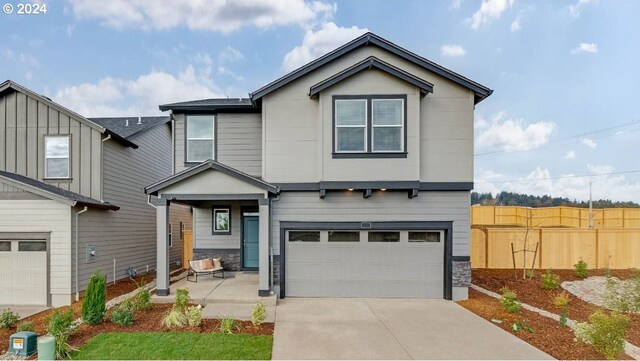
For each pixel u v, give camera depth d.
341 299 9.79
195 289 9.89
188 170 9.43
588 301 10.01
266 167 10.09
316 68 10.25
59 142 11.79
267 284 9.25
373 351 6.08
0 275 9.83
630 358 5.98
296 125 10.14
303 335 6.80
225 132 11.95
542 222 20.31
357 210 10.02
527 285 11.29
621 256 13.28
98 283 7.27
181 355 5.69
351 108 9.80
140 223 14.77
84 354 5.70
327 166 9.72
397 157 9.68
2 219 9.88
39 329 7.31
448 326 7.46
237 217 12.29
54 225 9.95
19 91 11.77
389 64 9.98
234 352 5.86
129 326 7.06
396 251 10.09
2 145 11.77
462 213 9.96
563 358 5.83
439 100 10.11
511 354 5.98
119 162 13.05
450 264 9.88
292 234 10.16
